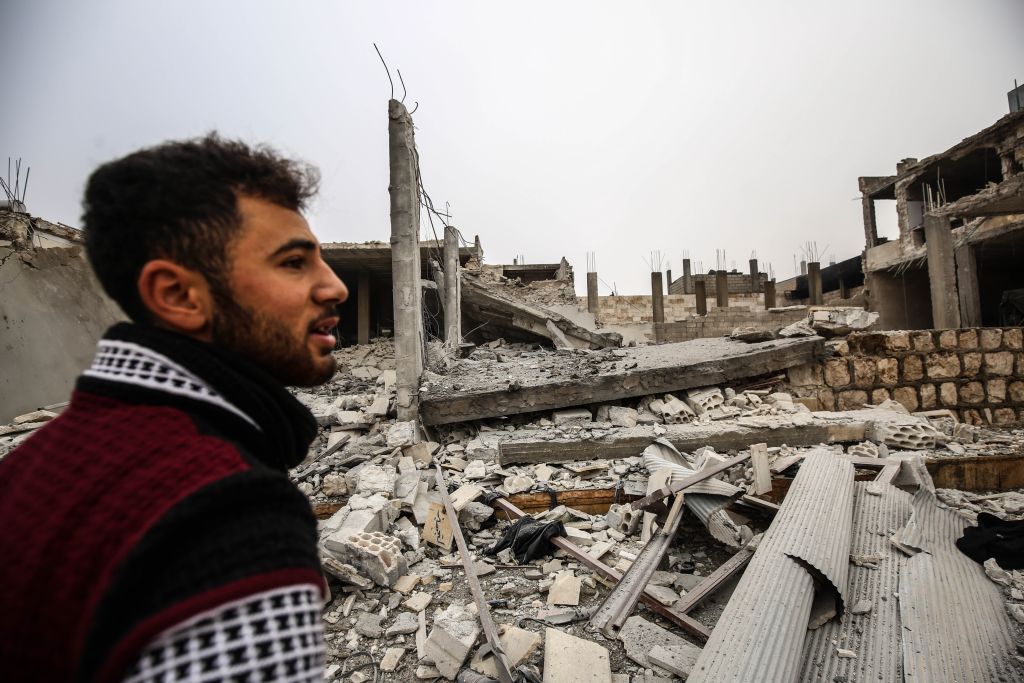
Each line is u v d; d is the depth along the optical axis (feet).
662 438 15.15
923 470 12.73
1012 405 22.70
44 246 22.26
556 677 7.57
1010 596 8.07
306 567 1.63
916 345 22.41
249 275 2.03
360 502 12.31
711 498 11.01
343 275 47.42
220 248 1.98
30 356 20.94
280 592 1.48
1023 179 29.94
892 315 56.75
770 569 7.98
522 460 15.33
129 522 1.49
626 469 14.48
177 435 1.75
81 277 23.31
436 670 8.10
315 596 1.64
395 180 18.76
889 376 22.04
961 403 22.47
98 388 1.87
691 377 19.20
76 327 22.82
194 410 1.90
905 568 8.59
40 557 1.48
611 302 72.38
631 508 12.23
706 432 15.81
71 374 22.38
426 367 22.18
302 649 1.48
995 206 31.55
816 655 7.02
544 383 18.20
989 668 6.52
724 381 19.88
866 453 15.14
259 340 2.10
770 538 8.99
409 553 11.52
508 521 13.05
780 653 6.44
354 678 8.09
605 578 10.07
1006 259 47.60
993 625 7.36
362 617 9.49
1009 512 12.28
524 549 11.48
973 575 8.59
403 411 18.08
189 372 1.93
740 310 67.10
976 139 45.29
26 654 1.42
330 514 13.35
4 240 20.67
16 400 20.30
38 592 1.45
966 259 39.47
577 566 10.94
